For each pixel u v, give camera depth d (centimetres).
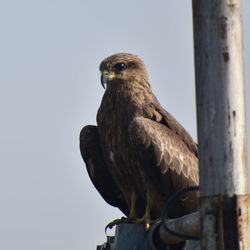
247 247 823
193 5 880
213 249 835
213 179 848
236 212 830
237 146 848
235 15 866
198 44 873
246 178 845
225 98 855
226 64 859
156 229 1071
